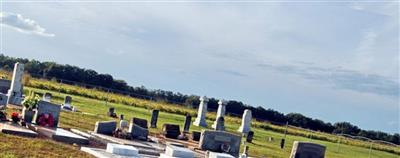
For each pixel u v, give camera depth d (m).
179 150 21.06
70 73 104.25
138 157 20.03
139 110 53.66
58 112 25.30
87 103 49.03
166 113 58.66
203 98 49.88
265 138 46.72
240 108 98.88
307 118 102.31
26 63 103.75
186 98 103.38
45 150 18.11
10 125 21.83
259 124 63.12
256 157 29.86
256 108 100.25
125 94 80.50
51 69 102.88
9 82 38.00
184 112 62.47
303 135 63.06
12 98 34.53
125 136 26.59
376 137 100.00
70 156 17.97
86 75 105.62
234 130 50.25
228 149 28.64
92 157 18.58
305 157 30.36
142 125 30.41
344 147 55.31
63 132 22.62
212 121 58.53
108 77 107.69
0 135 18.75
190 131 39.94
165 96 104.00
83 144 21.78
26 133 20.19
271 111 101.06
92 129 28.36
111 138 25.19
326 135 69.31
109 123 26.84
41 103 24.56
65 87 63.19
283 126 75.19
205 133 28.30
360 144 63.41
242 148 33.19
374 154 53.75
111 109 40.44
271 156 32.00
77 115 34.53
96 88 78.75
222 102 49.91
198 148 28.09
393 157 55.00
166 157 20.67
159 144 27.19
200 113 49.78
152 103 67.12
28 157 16.47
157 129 36.78
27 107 24.27
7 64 103.62
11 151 16.72
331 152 44.31
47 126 24.19
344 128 101.81
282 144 39.41
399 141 99.75
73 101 48.19
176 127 33.00
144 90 105.94
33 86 57.88
